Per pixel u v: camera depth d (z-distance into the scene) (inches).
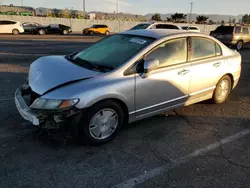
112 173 111.5
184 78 157.8
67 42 717.3
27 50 481.7
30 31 1061.1
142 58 138.9
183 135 147.6
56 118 116.2
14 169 110.8
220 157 126.4
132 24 1742.1
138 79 135.6
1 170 109.7
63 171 111.3
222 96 197.2
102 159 121.1
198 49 168.4
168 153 128.6
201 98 179.3
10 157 118.8
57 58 159.3
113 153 126.5
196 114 178.5
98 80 124.8
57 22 1561.3
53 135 137.8
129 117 139.9
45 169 111.9
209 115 177.6
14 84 232.7
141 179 108.4
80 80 123.5
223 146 137.0
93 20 1638.8
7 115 161.5
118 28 1706.4
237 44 636.7
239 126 162.4
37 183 103.3
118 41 161.0
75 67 137.7
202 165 119.4
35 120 116.7
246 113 183.8
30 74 142.2
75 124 120.2
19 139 134.0
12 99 191.0
